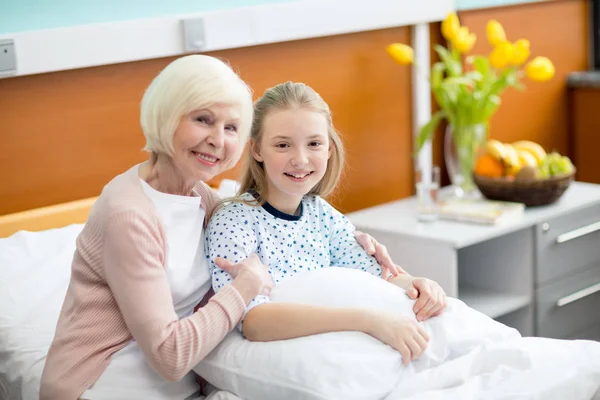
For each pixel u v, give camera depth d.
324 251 2.07
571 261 3.24
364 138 3.37
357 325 1.75
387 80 3.42
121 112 2.70
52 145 2.56
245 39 2.90
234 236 1.90
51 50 2.48
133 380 1.78
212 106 1.74
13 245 2.25
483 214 3.02
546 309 3.18
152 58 2.74
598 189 3.44
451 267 2.88
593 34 4.22
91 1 2.59
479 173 3.24
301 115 1.91
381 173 3.46
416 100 3.51
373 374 1.69
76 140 2.61
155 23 2.69
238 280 1.77
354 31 3.24
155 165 1.84
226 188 2.60
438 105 3.62
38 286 2.15
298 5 3.04
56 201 2.59
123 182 1.79
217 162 1.80
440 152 3.69
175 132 1.74
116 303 1.79
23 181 2.51
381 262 2.10
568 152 4.21
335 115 3.25
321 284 1.86
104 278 1.76
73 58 2.53
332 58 3.21
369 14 3.25
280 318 1.75
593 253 3.32
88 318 1.78
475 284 3.26
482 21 3.66
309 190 2.06
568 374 1.75
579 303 3.31
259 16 2.93
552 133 4.10
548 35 4.00
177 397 1.84
